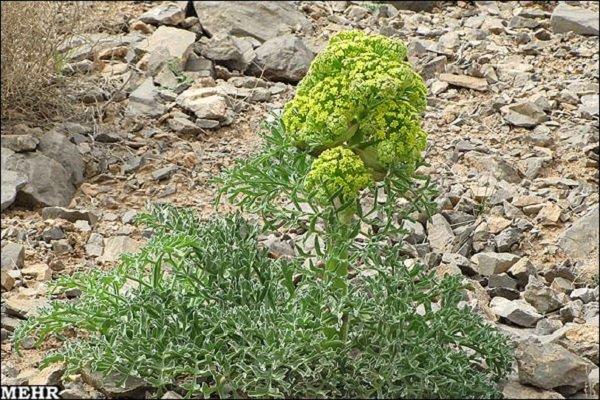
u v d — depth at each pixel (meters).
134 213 11.21
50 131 12.08
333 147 7.46
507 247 10.54
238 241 8.00
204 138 12.75
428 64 14.30
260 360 7.21
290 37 14.49
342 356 7.44
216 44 14.48
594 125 12.97
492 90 13.85
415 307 7.66
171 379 7.61
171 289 7.93
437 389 7.12
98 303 8.12
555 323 9.05
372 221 7.55
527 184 11.81
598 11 16.36
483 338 7.69
